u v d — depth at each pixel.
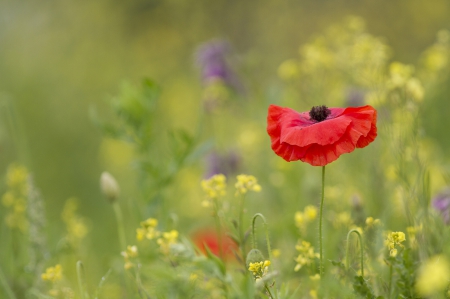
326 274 1.48
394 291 1.40
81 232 1.68
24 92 3.88
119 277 1.59
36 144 3.47
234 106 2.54
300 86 2.16
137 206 1.67
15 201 1.69
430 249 1.44
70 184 3.07
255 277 1.39
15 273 1.59
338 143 1.37
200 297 1.41
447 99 2.37
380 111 1.65
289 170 2.00
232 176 2.07
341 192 1.72
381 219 1.59
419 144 1.60
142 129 1.69
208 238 1.58
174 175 1.67
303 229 1.54
